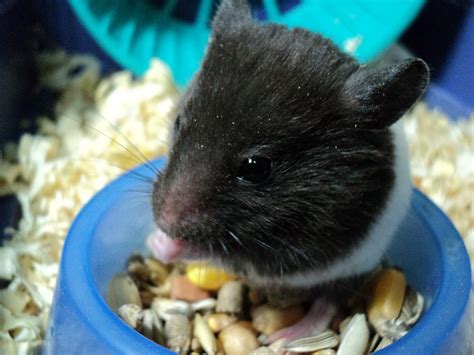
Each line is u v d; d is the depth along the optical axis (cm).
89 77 22
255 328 12
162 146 18
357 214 11
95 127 19
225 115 10
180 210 10
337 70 10
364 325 12
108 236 13
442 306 11
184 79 21
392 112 10
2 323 13
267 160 10
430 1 21
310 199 10
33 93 22
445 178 18
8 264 14
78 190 17
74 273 11
